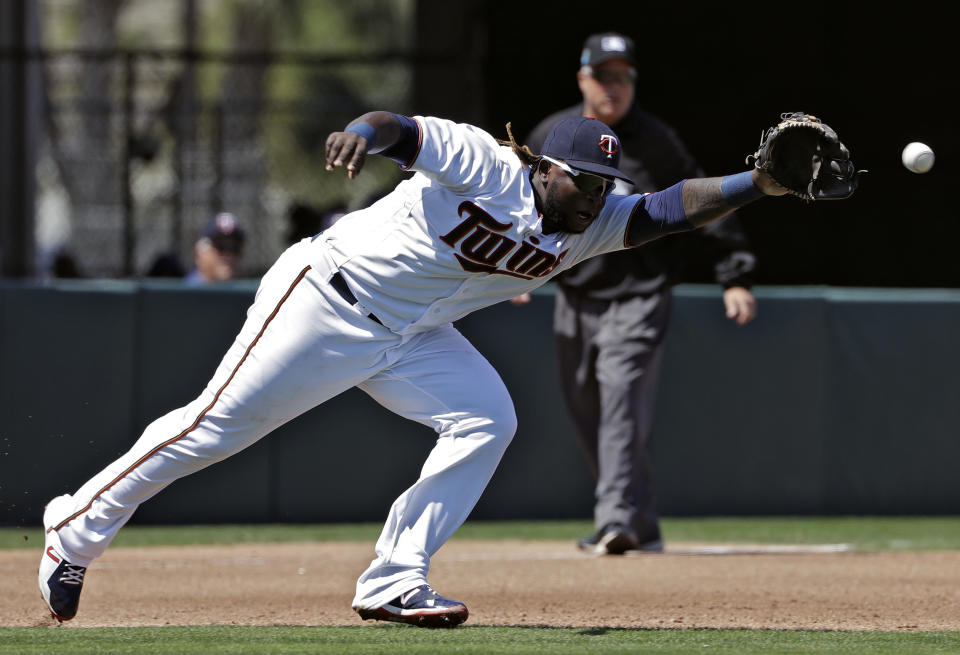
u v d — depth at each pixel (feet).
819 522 89.71
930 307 91.86
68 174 171.12
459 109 128.67
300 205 126.52
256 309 43.62
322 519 88.99
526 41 120.06
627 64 69.97
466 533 85.20
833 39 119.44
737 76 120.16
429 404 45.21
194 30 299.38
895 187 119.44
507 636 44.16
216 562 70.33
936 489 91.81
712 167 121.08
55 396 86.17
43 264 182.70
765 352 91.25
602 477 72.38
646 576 63.57
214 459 44.68
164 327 87.25
